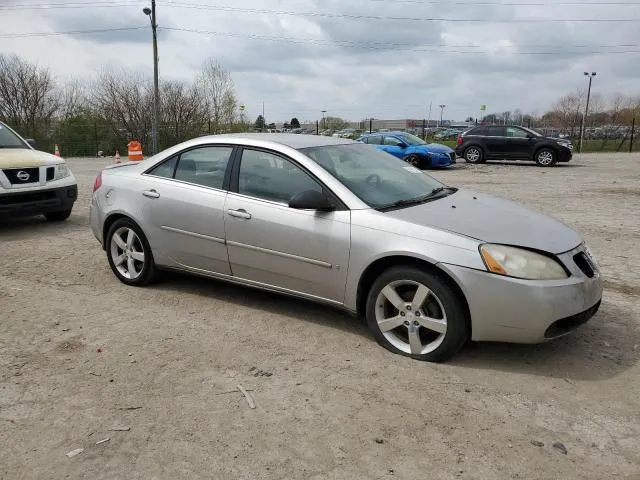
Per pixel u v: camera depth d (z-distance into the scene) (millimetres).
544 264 3654
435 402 3348
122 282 5613
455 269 3639
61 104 37250
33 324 4539
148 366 3805
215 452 2867
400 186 4625
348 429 3064
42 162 8273
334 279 4176
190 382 3586
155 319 4656
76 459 2811
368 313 4098
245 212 4543
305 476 2684
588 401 3381
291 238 4312
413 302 3857
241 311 4836
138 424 3115
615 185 14164
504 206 4586
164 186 5121
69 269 6141
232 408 3277
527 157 21297
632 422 3160
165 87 35875
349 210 4121
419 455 2844
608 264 6332
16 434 3020
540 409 3287
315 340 4234
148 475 2691
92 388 3506
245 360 3902
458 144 22547
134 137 35688
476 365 3830
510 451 2881
